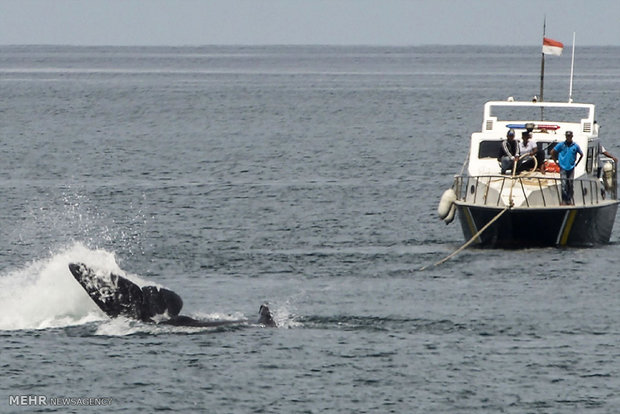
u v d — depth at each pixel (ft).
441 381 233.96
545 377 237.04
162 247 387.96
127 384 229.86
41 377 232.94
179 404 220.64
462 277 333.62
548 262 351.87
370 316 284.82
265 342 257.75
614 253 367.04
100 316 270.26
